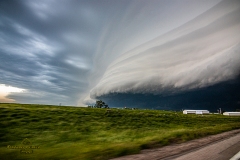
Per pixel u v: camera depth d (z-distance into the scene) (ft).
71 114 128.67
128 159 23.38
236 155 25.50
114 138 57.36
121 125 105.70
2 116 95.61
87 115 133.39
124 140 51.80
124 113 169.27
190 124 133.69
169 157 24.35
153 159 23.41
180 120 159.84
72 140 55.31
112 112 162.71
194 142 38.42
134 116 156.15
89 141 52.08
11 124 81.00
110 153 26.50
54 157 26.16
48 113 121.29
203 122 155.43
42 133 68.28
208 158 23.70
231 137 48.70
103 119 124.06
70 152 29.37
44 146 43.42
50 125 86.79
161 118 160.56
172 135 47.09
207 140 41.91
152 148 31.27
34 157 26.68
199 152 27.53
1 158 26.66
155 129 96.12
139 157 24.48
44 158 25.84
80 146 38.29
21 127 77.05
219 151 28.35
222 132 64.08
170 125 121.90
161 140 38.68
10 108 121.60
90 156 25.22
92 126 93.91
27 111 117.91
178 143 36.99
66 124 93.25
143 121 132.57
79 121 106.52
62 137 61.05
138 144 32.83
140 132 75.25
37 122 91.04
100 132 77.30
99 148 31.24
